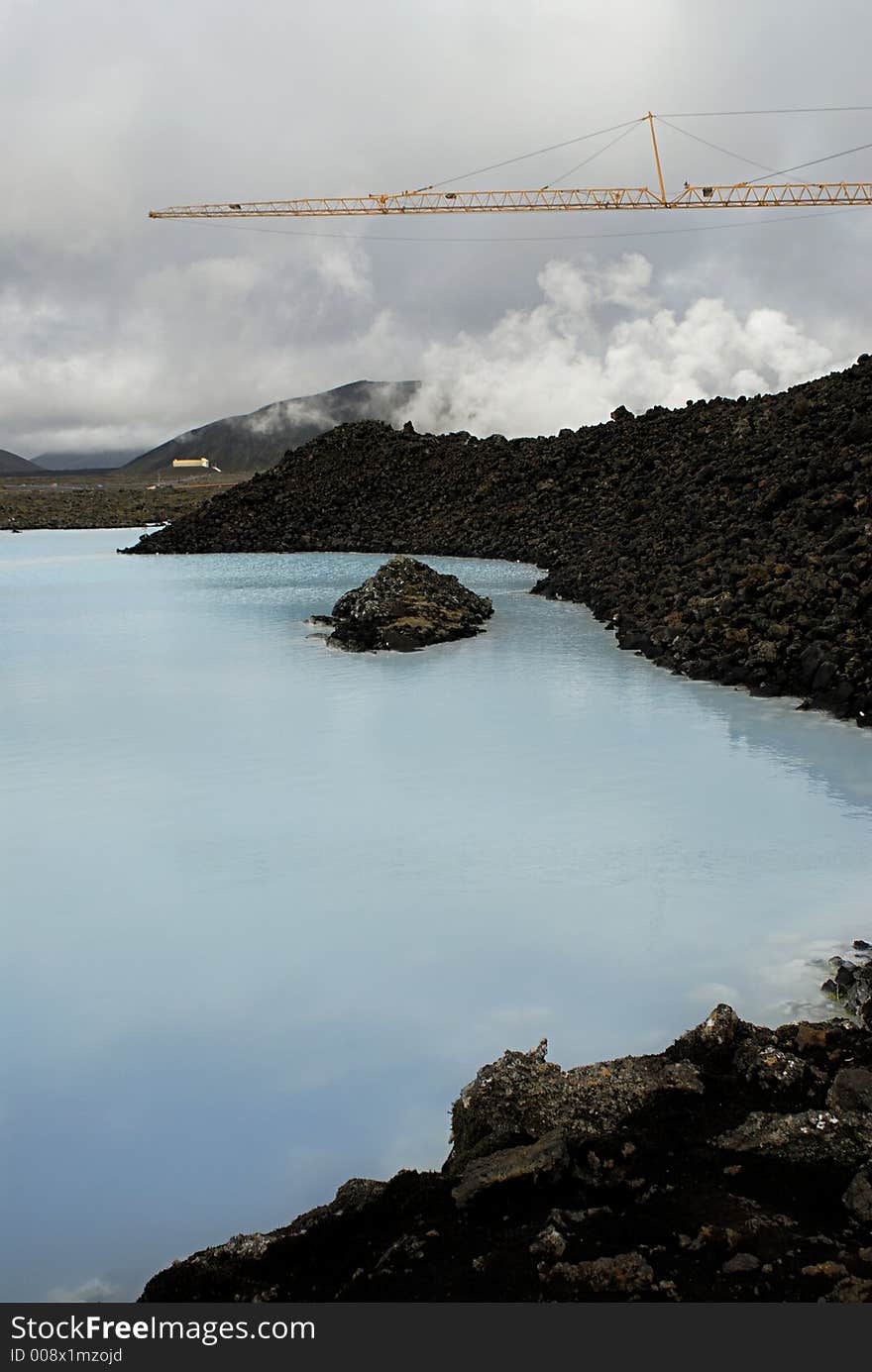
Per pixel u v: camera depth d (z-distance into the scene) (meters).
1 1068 5.71
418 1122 5.15
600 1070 5.09
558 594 27.17
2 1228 4.53
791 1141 4.45
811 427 29.64
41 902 7.88
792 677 14.50
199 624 23.17
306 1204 4.63
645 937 6.97
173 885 8.15
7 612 25.62
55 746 12.34
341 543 45.53
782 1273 3.76
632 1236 3.99
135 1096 5.43
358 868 8.37
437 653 18.73
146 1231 4.49
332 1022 6.07
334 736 12.59
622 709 13.70
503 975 6.55
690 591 19.77
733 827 9.01
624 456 41.59
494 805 9.80
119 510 82.94
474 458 49.72
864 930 6.96
